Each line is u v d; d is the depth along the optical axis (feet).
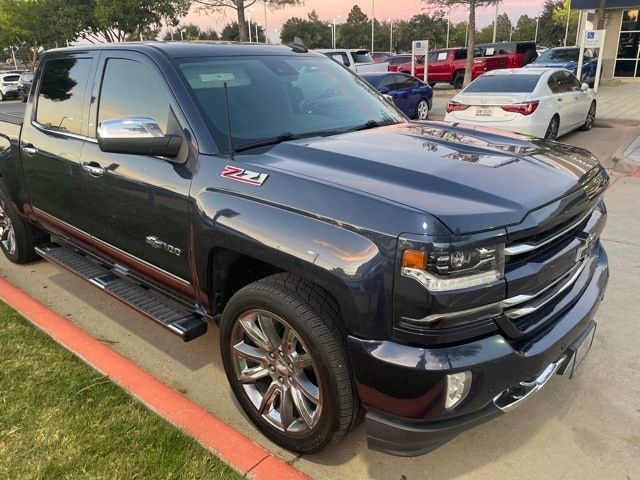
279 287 8.00
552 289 8.01
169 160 9.57
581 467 8.61
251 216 8.14
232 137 9.53
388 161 8.41
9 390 10.33
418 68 89.56
